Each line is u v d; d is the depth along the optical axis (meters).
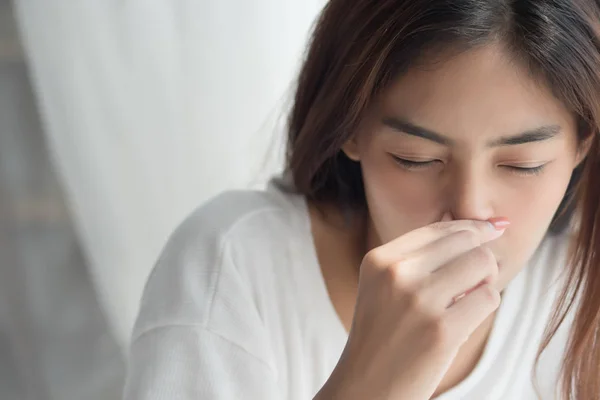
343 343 0.80
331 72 0.74
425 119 0.66
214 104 1.26
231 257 0.77
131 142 1.29
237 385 0.74
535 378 0.87
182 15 1.22
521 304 0.84
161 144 1.29
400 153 0.68
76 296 1.52
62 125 1.29
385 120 0.68
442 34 0.65
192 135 1.28
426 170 0.69
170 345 0.74
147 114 1.28
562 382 0.83
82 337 1.53
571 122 0.69
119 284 1.39
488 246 0.71
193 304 0.75
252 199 0.81
